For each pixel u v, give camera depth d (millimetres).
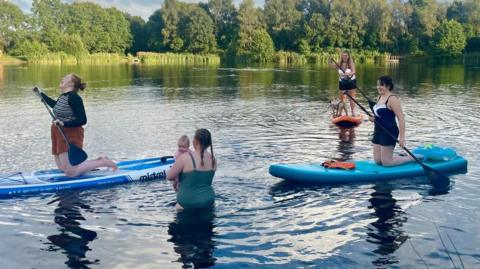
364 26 72312
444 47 65688
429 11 72625
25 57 63844
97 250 4449
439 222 5051
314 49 71312
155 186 6410
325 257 4297
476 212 5328
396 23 73000
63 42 61219
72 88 6496
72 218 5262
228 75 32438
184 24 79375
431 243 4543
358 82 25156
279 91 20234
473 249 4406
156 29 83062
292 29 73062
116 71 37688
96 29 78875
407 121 11656
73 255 4348
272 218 5227
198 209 5477
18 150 8570
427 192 6062
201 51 78812
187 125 11234
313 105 15148
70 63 56750
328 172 6512
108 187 6359
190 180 5438
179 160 5430
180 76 31297
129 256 4328
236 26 77625
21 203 5742
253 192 6102
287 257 4305
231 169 7141
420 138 9461
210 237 4738
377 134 6973
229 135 9859
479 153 8109
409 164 7016
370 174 6582
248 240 4668
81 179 6387
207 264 4176
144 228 4961
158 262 4215
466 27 70000
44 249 4473
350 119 11156
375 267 4094
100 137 9789
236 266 4137
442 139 9344
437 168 6902
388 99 6816
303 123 11461
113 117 12562
